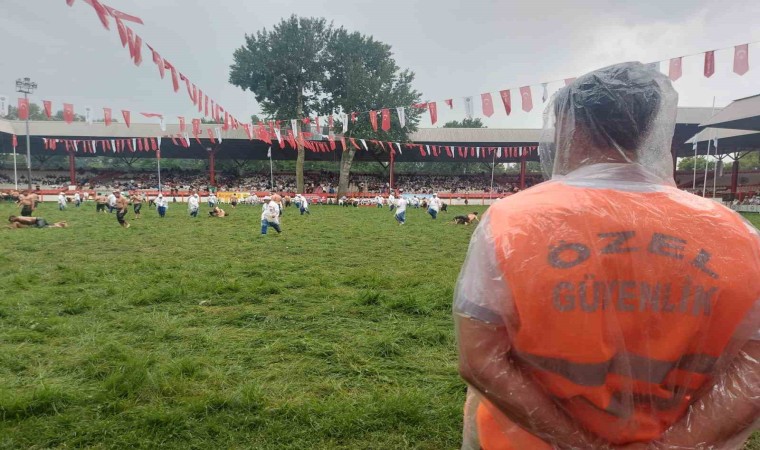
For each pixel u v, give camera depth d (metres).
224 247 12.03
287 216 25.95
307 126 44.47
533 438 1.16
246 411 3.35
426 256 10.76
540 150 1.43
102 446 2.96
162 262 9.41
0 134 39.81
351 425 3.17
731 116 27.45
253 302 6.25
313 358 4.34
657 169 1.22
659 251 1.05
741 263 1.05
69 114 13.94
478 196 49.31
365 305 6.04
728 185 45.91
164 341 4.73
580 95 1.23
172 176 54.50
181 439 3.04
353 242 13.45
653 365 1.06
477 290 1.11
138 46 7.38
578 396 1.09
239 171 58.03
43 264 9.10
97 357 4.21
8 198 37.00
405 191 52.84
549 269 1.03
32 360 4.21
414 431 3.14
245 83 45.66
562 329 1.03
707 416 1.08
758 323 1.04
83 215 23.92
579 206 1.08
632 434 1.10
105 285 7.01
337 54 44.50
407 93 44.22
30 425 3.12
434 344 4.74
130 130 43.81
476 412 1.38
